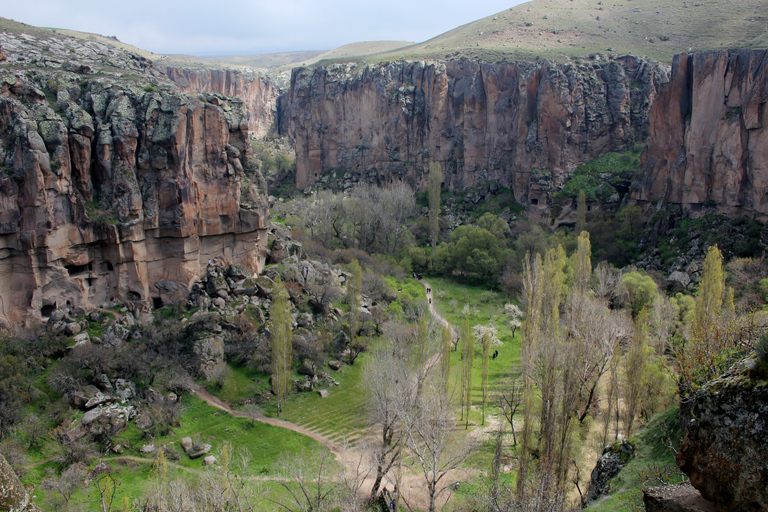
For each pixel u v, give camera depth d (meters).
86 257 49.06
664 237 85.12
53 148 45.78
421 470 41.19
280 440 43.16
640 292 64.38
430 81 127.19
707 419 15.56
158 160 51.41
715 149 79.69
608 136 112.56
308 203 106.56
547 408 37.41
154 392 45.00
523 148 112.88
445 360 46.75
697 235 78.94
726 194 78.31
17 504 12.76
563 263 66.44
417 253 92.88
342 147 145.12
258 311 55.84
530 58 119.06
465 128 123.50
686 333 46.75
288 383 48.91
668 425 28.50
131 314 51.00
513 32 153.38
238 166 57.72
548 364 36.97
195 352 49.94
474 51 132.12
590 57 117.94
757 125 73.25
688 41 126.62
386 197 101.19
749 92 74.12
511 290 81.56
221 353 51.34
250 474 38.53
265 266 64.12
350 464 40.31
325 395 50.44
